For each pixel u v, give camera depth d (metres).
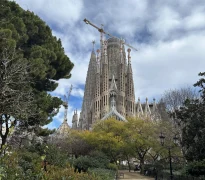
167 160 39.22
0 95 12.69
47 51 20.09
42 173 7.36
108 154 47.81
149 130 46.72
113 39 136.75
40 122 19.27
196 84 27.27
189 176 19.88
